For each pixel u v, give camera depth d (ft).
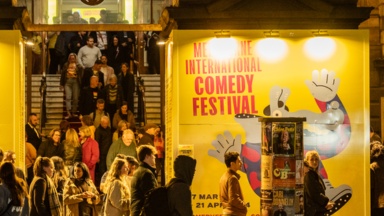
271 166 50.03
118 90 82.23
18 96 59.82
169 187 41.55
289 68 58.80
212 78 58.54
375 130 83.46
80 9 93.40
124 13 94.58
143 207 41.83
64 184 61.11
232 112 58.54
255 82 58.75
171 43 59.31
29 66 76.23
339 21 59.98
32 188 53.26
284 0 59.52
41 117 84.79
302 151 50.31
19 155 59.98
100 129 73.82
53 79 88.28
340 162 59.06
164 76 70.54
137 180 47.32
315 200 52.54
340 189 59.06
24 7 59.82
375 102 83.66
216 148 58.34
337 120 59.06
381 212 61.31
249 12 59.26
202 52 58.54
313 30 59.00
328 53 59.06
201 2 58.90
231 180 50.49
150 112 88.43
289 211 50.03
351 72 59.11
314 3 59.36
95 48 85.05
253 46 58.80
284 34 58.90
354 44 59.11
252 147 58.49
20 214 47.88
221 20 59.21
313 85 58.90
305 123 58.95
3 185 47.37
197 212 58.03
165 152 65.16
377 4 84.53
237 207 50.39
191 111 58.34
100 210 63.72
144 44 90.38
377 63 83.51
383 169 61.41
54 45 88.07
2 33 59.57
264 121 50.21
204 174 58.23
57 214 53.78
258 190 58.29
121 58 87.51
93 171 71.31
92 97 82.33
